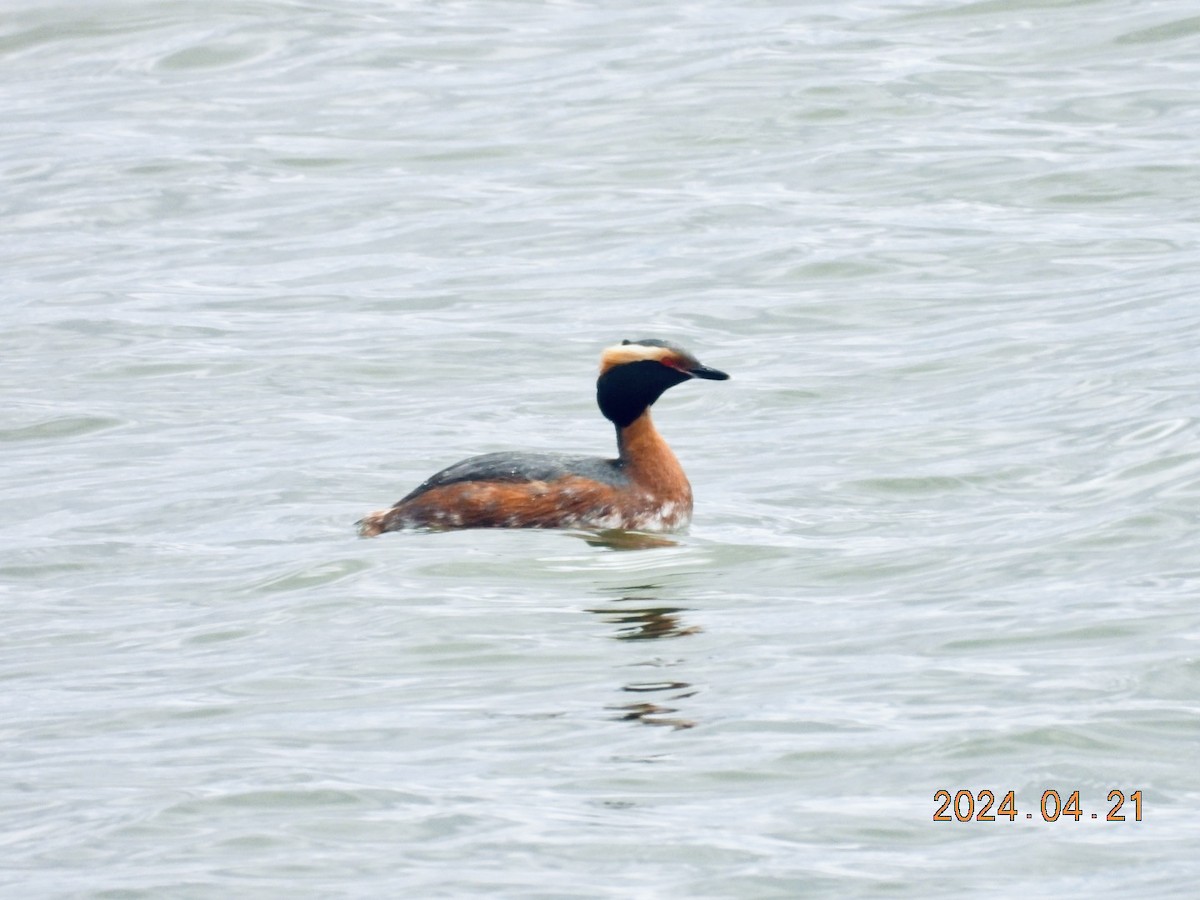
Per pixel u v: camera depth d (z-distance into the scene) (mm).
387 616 13844
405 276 26312
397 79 36031
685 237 27281
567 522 15930
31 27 38812
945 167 29453
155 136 33344
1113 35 35125
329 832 10391
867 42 35875
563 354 22688
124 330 24375
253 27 38781
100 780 11211
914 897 9492
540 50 37469
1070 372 20328
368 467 18438
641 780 10938
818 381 21062
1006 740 11211
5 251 28469
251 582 14945
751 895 9570
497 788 10867
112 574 15438
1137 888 9484
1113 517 15430
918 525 15852
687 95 33750
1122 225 26531
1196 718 11414
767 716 11711
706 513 16562
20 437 20344
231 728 11961
